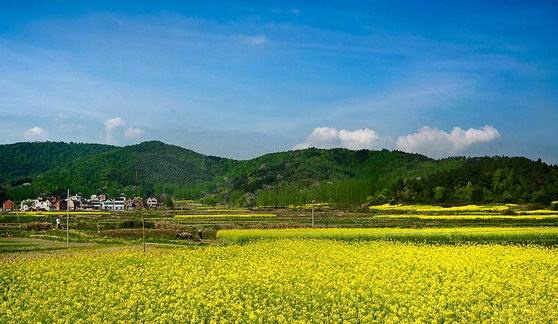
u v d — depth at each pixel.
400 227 65.38
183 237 60.59
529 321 20.83
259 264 34.62
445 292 25.58
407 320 20.59
